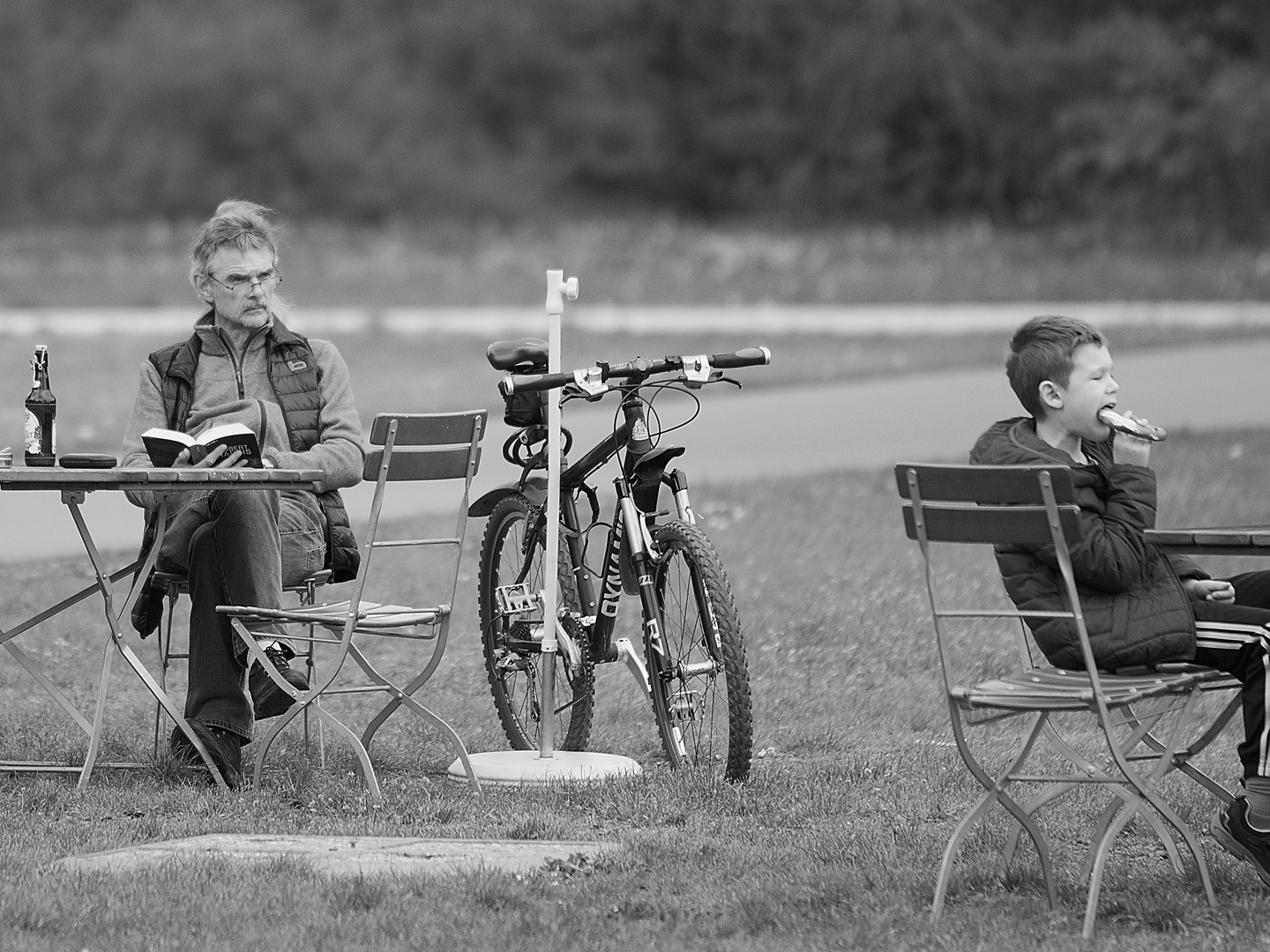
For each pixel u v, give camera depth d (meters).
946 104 186.25
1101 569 17.19
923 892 17.23
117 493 47.41
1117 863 18.34
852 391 67.38
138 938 15.58
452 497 46.19
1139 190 155.12
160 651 23.33
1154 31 165.25
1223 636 17.47
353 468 23.47
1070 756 17.61
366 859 18.05
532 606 24.23
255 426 23.27
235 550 22.02
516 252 138.88
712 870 17.86
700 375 22.67
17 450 53.03
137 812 20.53
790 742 24.39
